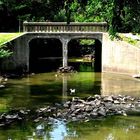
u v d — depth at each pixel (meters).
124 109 31.64
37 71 53.56
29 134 25.09
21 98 35.25
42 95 36.72
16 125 27.05
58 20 63.44
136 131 25.92
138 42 49.50
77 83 43.75
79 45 72.69
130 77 47.97
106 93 37.84
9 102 33.56
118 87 41.16
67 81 45.22
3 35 51.41
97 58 57.88
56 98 35.44
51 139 24.17
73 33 52.09
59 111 30.61
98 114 29.98
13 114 29.53
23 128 26.36
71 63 62.91
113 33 31.11
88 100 34.41
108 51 51.34
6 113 29.80
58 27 52.12
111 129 26.33
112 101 33.91
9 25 65.44
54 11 35.00
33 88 40.31
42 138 24.33
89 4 30.77
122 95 36.62
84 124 27.48
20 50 49.94
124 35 51.22
